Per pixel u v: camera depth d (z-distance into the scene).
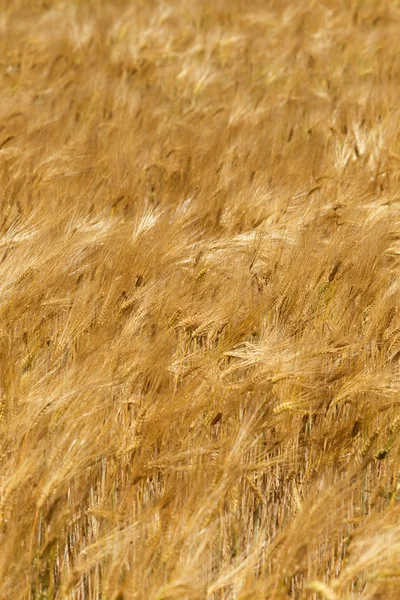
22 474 4.52
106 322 6.31
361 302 6.81
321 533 4.84
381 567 4.24
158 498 5.27
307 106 13.80
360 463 5.42
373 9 21.88
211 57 17.12
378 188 9.80
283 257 7.38
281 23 20.08
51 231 7.84
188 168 10.34
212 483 4.81
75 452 4.74
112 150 10.97
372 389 5.73
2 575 4.29
